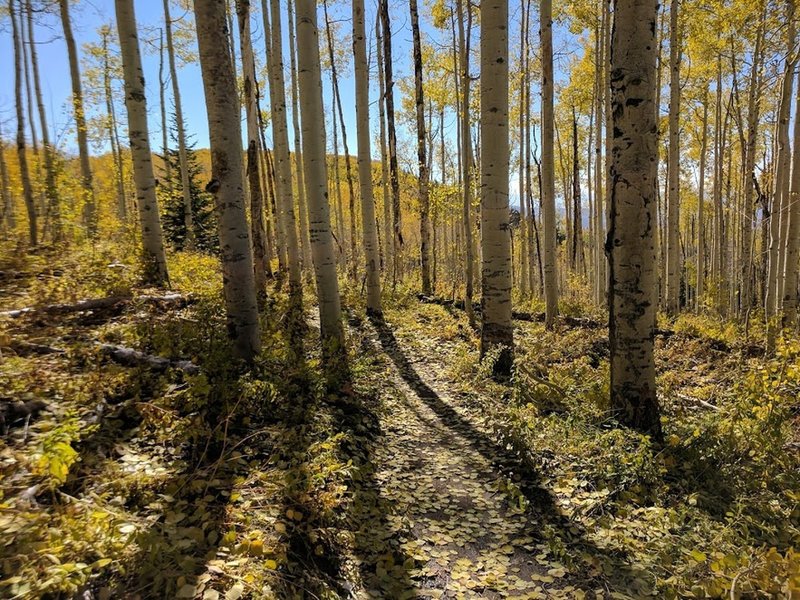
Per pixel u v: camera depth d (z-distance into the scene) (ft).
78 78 38.17
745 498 11.93
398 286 49.55
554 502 12.64
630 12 14.43
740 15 35.19
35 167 35.63
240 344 16.76
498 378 21.89
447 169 81.87
